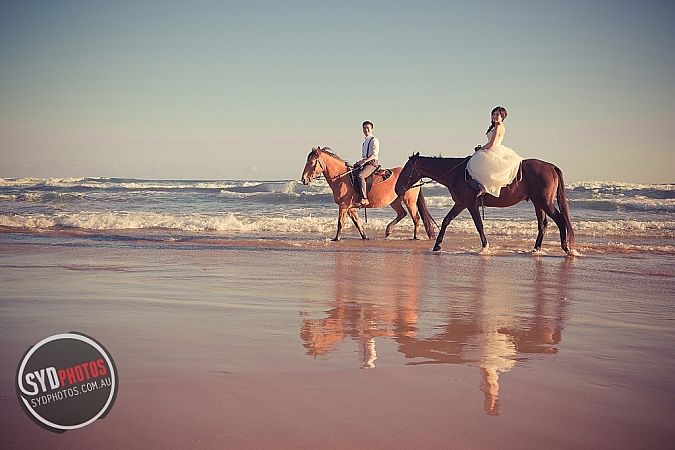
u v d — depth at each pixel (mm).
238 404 2912
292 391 3102
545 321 4941
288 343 4094
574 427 2688
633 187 26312
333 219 16406
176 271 7676
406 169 10922
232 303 5555
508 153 9852
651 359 3803
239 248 10625
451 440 2533
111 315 4914
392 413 2820
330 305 5543
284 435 2562
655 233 13180
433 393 3104
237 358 3695
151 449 2424
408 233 13773
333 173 12211
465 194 10148
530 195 9930
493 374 3451
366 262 8812
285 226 14742
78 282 6688
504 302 5801
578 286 6805
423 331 4535
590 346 4125
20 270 7648
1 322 4602
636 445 2512
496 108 9867
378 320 4918
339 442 2502
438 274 7648
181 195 27828
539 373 3480
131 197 26625
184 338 4176
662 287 6742
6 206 21703
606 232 13391
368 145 12453
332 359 3715
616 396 3100
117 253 9656
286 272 7691
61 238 12195
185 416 2756
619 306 5637
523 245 11297
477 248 10859
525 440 2545
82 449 2422
